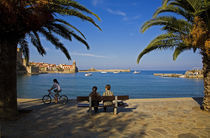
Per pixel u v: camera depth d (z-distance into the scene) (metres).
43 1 5.02
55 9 6.04
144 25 7.12
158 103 9.25
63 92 40.94
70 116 6.30
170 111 7.21
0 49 5.89
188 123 5.41
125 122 5.53
